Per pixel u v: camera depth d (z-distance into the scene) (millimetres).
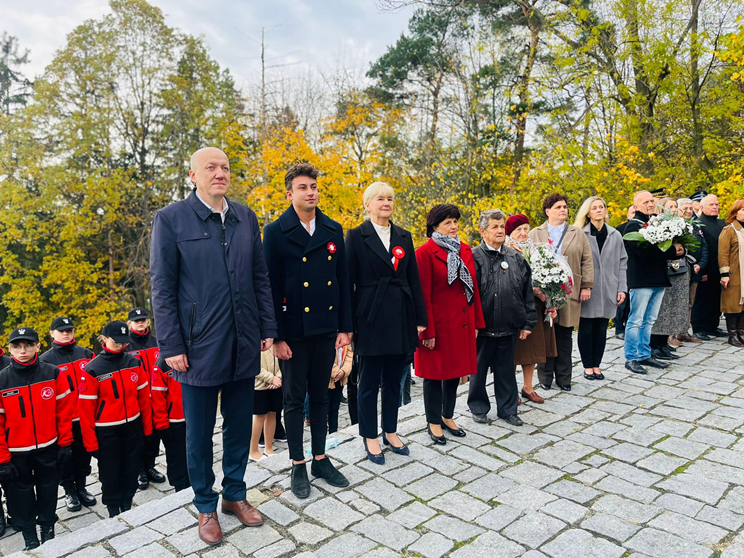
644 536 2637
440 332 3812
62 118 17578
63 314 18094
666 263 5430
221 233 2711
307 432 6398
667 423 4156
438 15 15914
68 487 5238
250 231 2844
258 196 14641
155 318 2613
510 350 4270
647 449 3701
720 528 2691
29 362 4367
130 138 18547
